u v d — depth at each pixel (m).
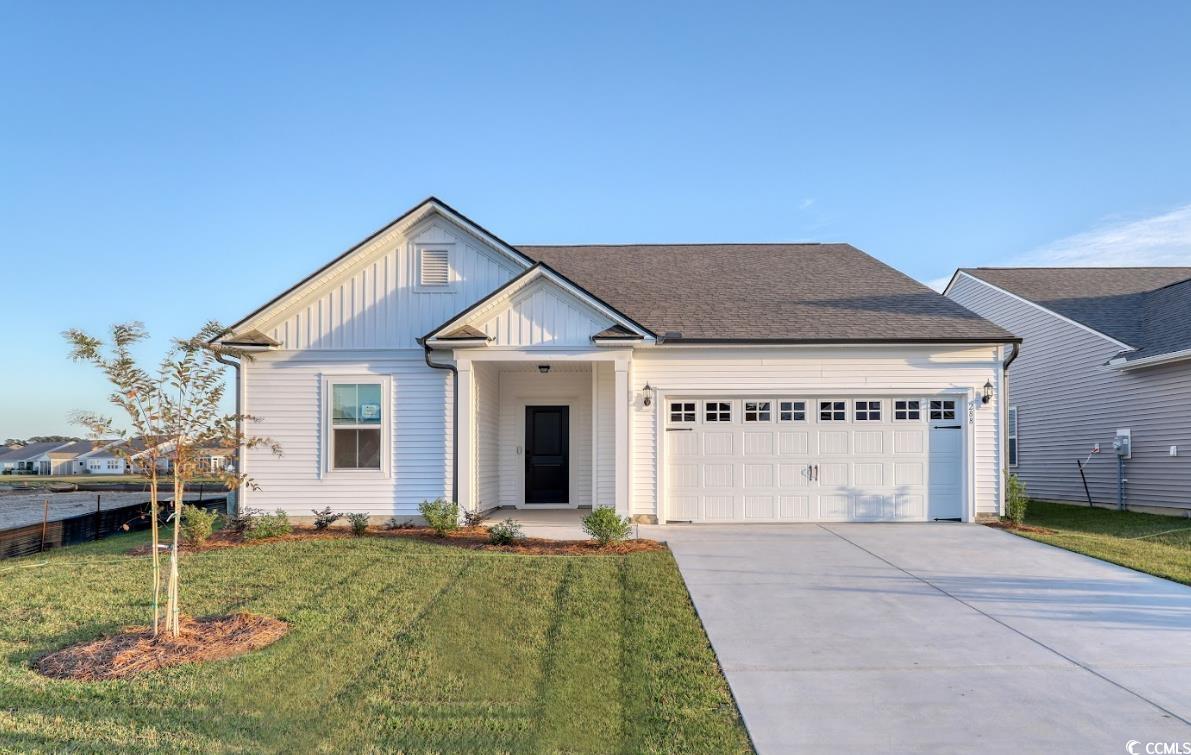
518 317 13.39
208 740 4.72
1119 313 18.38
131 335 6.62
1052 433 18.98
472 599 8.01
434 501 13.15
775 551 10.92
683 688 5.65
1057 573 9.55
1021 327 20.22
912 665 6.17
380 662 6.11
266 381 13.80
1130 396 16.31
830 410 14.01
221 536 12.62
